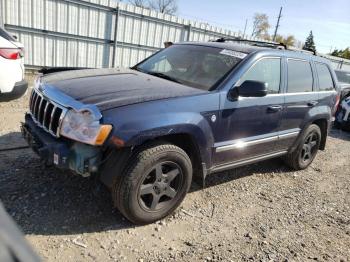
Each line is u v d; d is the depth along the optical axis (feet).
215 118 12.07
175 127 10.73
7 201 11.10
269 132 14.84
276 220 12.92
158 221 11.53
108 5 40.50
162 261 9.68
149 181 10.93
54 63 38.78
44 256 9.09
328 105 18.31
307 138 17.71
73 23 38.75
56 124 10.41
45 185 12.35
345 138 28.73
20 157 14.23
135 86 11.71
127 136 9.85
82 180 12.98
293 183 16.76
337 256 11.16
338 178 18.51
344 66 80.64
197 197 13.62
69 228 10.40
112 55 42.98
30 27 36.04
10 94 19.22
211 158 12.45
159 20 45.27
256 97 13.50
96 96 10.52
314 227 12.84
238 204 13.70
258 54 14.07
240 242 11.14
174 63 14.52
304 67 16.70
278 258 10.56
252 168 17.75
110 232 10.56
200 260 9.94
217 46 14.89
